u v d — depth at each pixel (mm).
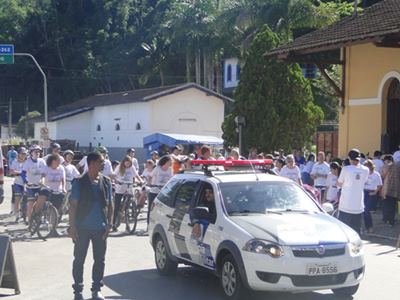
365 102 22781
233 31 46344
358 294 9031
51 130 56219
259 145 29938
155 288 9328
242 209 8867
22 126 76625
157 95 45750
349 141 23562
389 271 10797
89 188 8352
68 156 17031
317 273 7785
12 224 17078
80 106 56188
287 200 9195
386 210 16547
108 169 16812
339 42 20156
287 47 23172
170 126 46750
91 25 83250
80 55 81375
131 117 48375
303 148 30219
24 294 8992
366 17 22703
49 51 83750
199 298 8688
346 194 12477
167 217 10070
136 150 47500
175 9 57031
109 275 10273
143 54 75688
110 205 8555
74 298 8414
